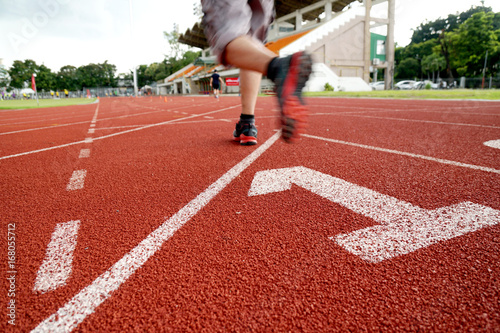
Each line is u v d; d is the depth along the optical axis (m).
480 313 0.80
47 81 69.00
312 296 0.88
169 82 61.81
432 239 1.15
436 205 1.44
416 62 53.16
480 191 1.61
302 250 1.11
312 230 1.25
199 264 1.05
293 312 0.83
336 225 1.29
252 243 1.17
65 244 1.20
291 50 25.19
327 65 26.98
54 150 3.14
